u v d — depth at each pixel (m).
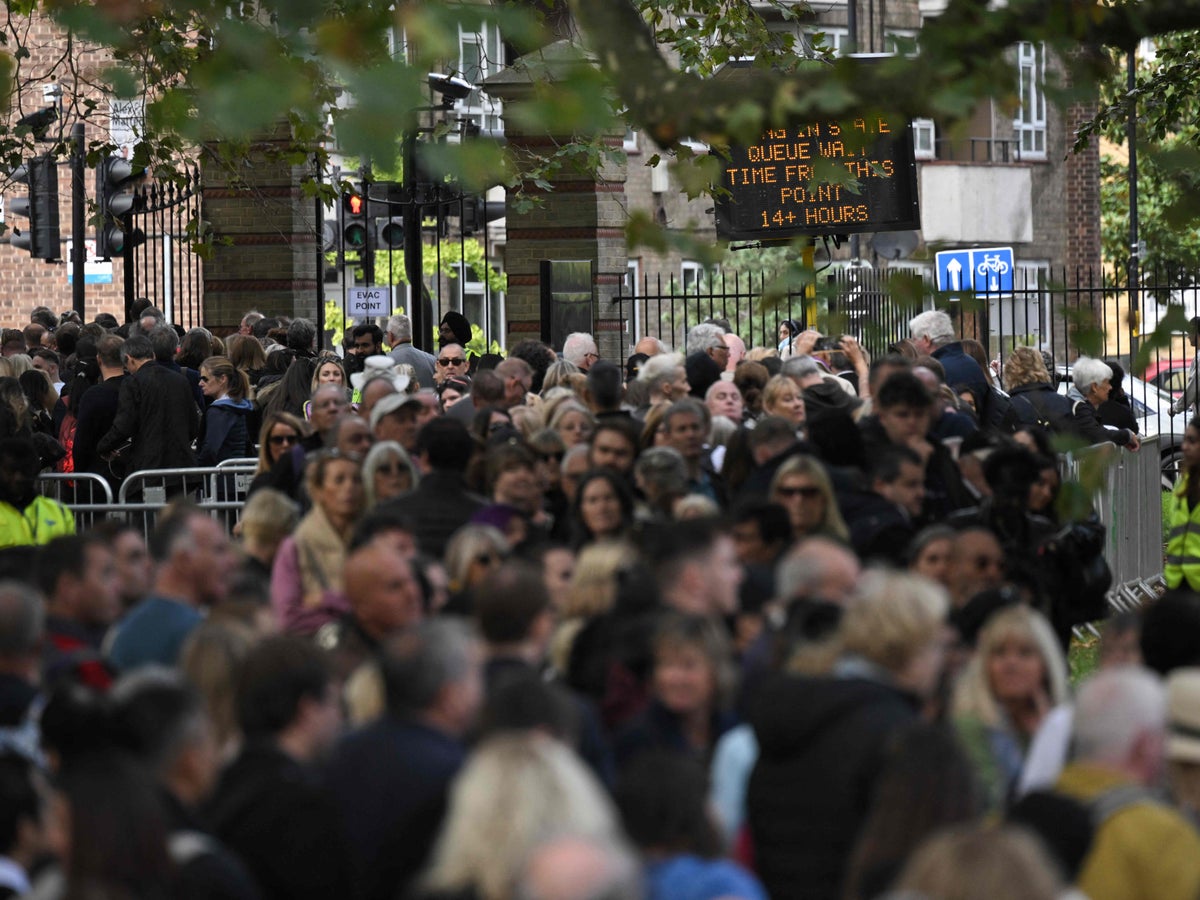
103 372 51.94
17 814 17.59
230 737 20.27
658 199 119.75
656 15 59.75
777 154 66.38
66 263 108.00
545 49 30.33
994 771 21.25
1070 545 32.09
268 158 54.38
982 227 134.25
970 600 26.56
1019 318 127.75
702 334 51.12
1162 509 57.16
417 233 67.75
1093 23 24.73
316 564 29.88
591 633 23.34
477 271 114.81
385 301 71.69
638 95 23.55
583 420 37.78
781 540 27.42
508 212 72.81
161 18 45.34
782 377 39.41
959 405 42.81
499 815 14.38
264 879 17.67
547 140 71.25
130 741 17.91
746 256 111.25
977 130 135.50
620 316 72.69
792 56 58.09
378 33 17.98
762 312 25.27
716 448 38.72
